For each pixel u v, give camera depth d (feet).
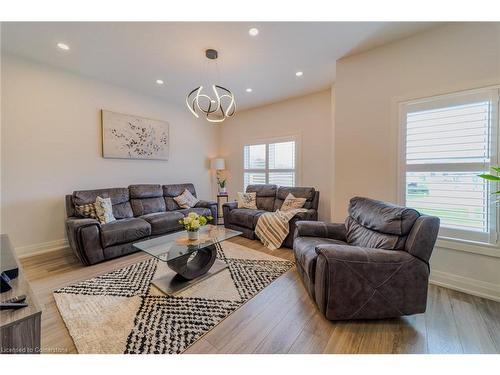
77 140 11.28
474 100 6.98
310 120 14.21
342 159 9.77
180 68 10.50
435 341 4.97
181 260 7.25
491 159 6.79
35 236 10.16
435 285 7.62
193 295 6.76
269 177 16.39
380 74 8.71
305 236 8.39
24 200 9.83
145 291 6.96
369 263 5.42
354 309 5.45
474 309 6.15
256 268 8.66
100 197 10.80
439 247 7.62
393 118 8.49
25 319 3.16
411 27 7.52
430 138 7.80
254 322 5.57
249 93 13.94
